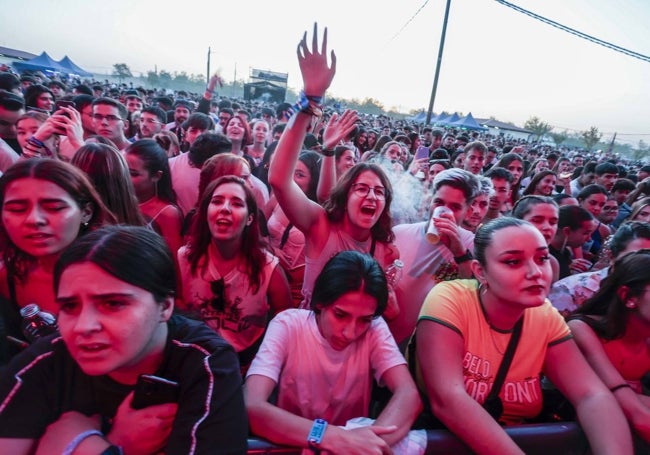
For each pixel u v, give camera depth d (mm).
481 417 1207
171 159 3676
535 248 1234
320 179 2863
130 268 854
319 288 1377
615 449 1172
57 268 866
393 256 2268
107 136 4039
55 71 27641
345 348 1465
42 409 940
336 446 1138
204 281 1894
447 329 1364
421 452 1235
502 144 23016
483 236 1330
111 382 979
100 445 893
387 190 2111
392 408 1300
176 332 1053
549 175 4605
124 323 848
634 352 1558
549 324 1418
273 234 2834
